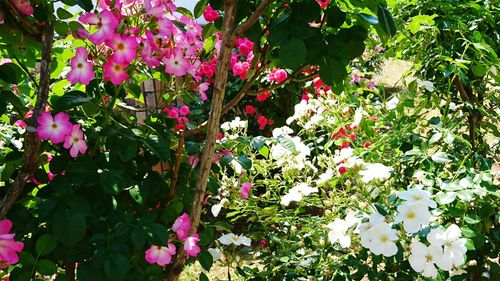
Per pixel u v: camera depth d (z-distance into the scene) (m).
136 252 1.51
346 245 1.74
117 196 1.58
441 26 2.21
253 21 1.40
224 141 1.95
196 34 1.82
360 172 1.82
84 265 1.41
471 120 2.31
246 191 2.14
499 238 1.86
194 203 1.57
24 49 1.57
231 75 4.69
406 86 2.35
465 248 1.55
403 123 2.17
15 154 1.54
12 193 1.42
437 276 1.74
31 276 1.40
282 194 2.60
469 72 2.31
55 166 1.47
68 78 1.46
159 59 1.65
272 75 3.54
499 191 1.74
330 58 1.45
